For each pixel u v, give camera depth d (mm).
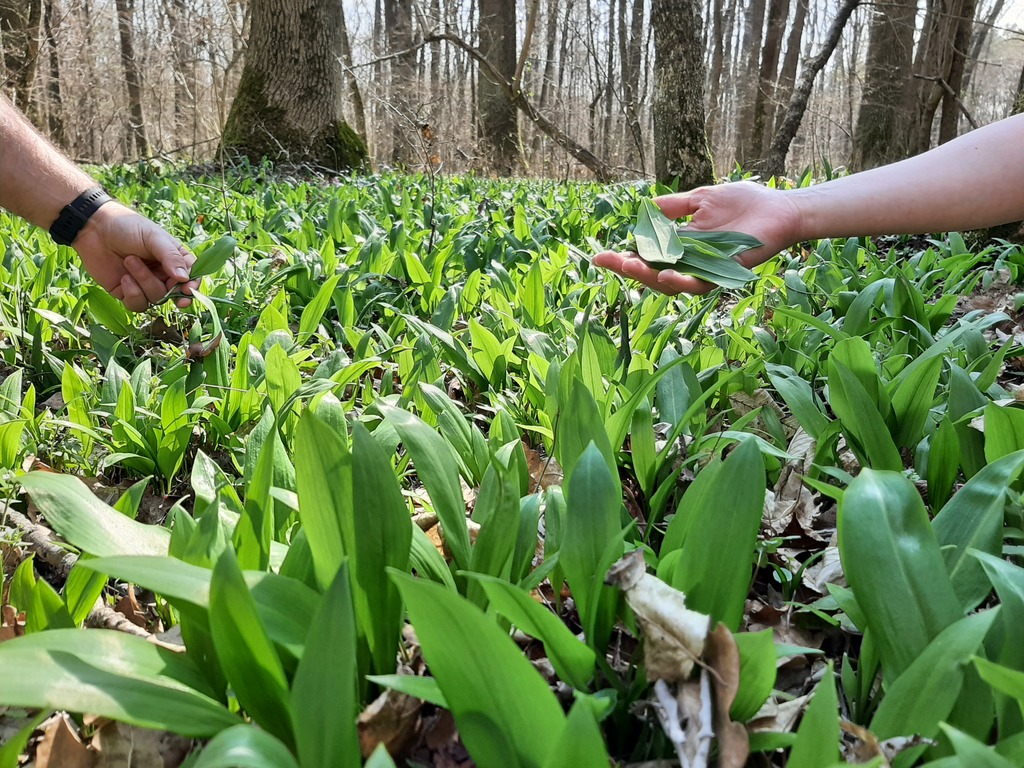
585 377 1962
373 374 2779
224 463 2154
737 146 35406
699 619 909
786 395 1933
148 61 28094
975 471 1674
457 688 850
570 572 1108
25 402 2084
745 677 936
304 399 2029
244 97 13375
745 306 3176
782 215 2018
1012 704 932
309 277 3736
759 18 31203
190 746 1095
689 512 1247
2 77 16172
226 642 859
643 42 31438
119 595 1534
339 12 13672
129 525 1133
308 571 1142
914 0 17531
